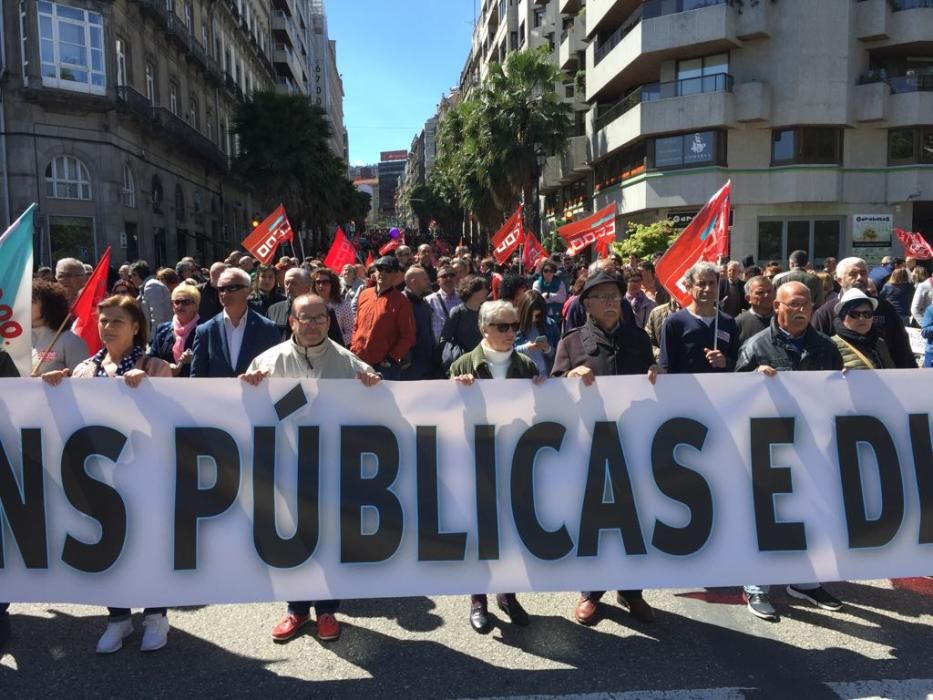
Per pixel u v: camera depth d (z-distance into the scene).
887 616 3.88
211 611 4.03
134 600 3.47
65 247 24.91
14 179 23.84
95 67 25.34
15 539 3.52
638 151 27.44
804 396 3.80
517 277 5.79
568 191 40.12
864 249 25.12
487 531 3.65
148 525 3.52
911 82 24.47
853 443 3.80
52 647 3.61
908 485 3.80
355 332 5.78
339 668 3.39
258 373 3.62
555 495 3.70
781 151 25.00
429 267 11.59
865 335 4.45
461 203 38.28
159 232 31.38
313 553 3.57
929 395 3.84
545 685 3.22
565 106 31.92
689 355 4.47
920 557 3.78
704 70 25.94
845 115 24.30
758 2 24.12
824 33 24.16
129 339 3.89
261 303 7.45
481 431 3.70
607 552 3.68
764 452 3.77
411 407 3.68
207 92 39.53
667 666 3.38
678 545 3.70
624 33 28.22
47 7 23.98
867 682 3.20
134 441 3.55
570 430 3.72
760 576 3.71
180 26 33.34
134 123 27.98
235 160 36.66
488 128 31.69
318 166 36.91
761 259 25.67
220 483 3.56
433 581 3.62
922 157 24.81
